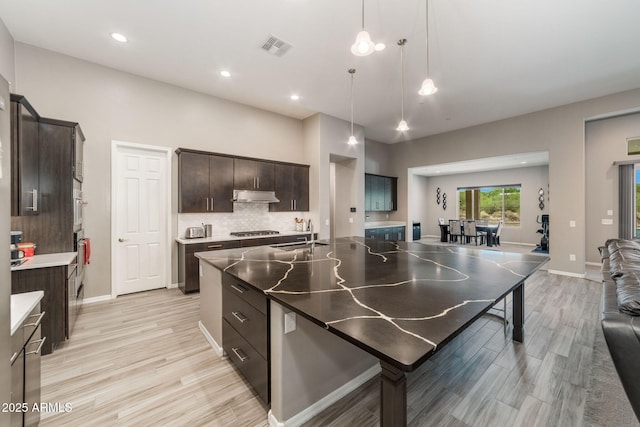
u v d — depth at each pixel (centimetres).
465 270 202
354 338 101
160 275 422
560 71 381
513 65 364
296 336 159
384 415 107
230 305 215
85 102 357
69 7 260
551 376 206
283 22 281
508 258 246
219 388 195
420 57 345
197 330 285
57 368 218
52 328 243
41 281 242
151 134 408
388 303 135
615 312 155
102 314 324
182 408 175
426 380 202
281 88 437
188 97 442
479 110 529
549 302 363
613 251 327
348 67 371
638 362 138
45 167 279
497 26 286
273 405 161
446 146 679
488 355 235
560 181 507
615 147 511
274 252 280
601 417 166
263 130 531
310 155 568
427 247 310
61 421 164
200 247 408
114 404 178
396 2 253
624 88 435
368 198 720
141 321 306
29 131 260
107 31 297
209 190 439
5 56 289
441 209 1091
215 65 367
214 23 284
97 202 366
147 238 411
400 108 518
